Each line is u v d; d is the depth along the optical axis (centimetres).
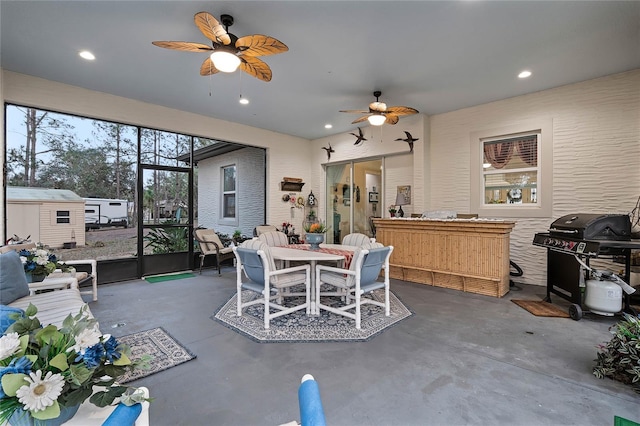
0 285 231
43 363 88
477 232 416
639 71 379
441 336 272
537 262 461
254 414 168
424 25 290
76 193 454
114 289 436
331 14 274
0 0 252
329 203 745
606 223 315
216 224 764
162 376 206
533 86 435
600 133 406
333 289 422
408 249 488
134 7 264
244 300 384
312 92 457
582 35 305
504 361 226
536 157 466
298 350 245
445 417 165
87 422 97
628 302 302
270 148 679
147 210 523
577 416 166
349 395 185
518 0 254
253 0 256
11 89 386
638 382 193
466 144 527
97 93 453
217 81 420
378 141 626
